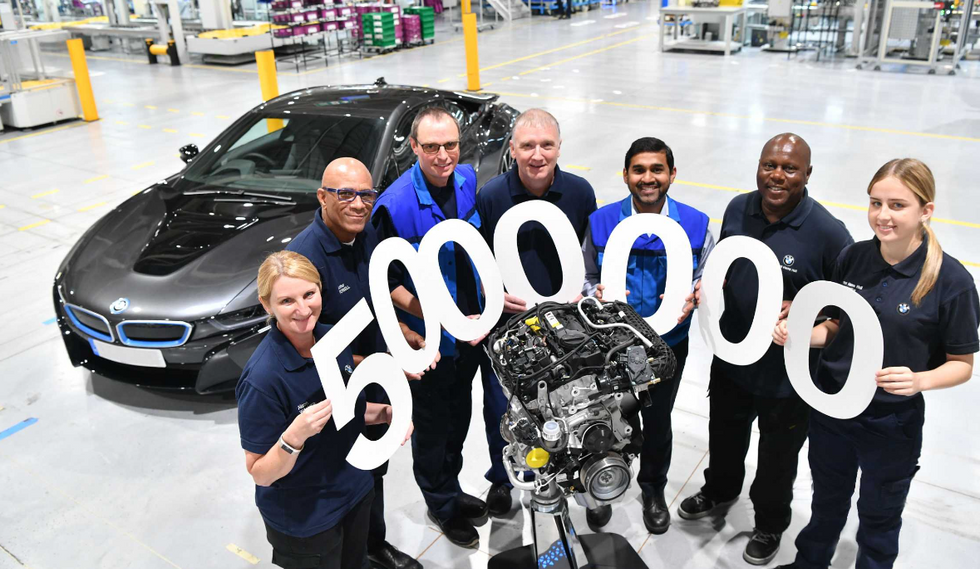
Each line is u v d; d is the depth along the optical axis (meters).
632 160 2.57
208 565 2.90
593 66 13.24
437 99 5.17
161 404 3.98
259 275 1.92
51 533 3.08
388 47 15.23
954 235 5.55
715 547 2.90
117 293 3.78
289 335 1.97
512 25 19.14
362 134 4.58
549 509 2.33
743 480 3.12
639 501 3.18
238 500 3.26
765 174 2.39
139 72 14.34
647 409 2.87
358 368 2.09
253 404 1.94
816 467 2.46
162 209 4.45
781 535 2.88
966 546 2.79
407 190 2.77
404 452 3.57
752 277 2.56
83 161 8.54
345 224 2.40
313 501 2.11
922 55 12.05
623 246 2.58
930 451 3.33
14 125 10.05
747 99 10.25
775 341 2.39
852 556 2.80
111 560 2.93
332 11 14.19
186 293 3.71
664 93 10.88
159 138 9.43
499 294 2.59
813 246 2.46
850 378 2.15
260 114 5.01
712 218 6.11
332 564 2.25
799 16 13.99
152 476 3.42
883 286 2.16
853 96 10.15
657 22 18.86
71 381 4.21
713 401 2.85
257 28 15.56
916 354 2.14
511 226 2.62
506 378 2.13
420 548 2.97
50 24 17.20
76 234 6.34
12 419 3.86
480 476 3.38
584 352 2.09
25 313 5.00
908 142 7.95
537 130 2.62
